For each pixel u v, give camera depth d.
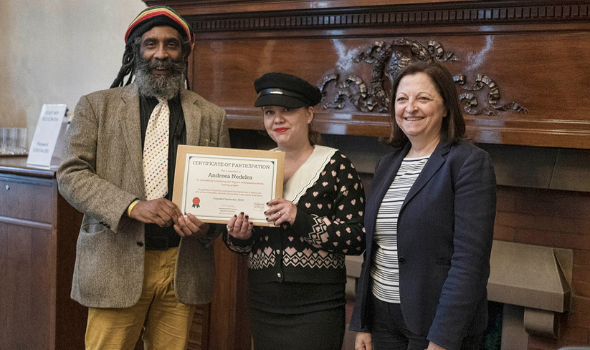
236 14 2.55
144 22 1.79
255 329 1.79
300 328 1.71
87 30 3.38
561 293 2.20
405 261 1.51
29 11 3.57
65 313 2.56
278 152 1.70
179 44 1.85
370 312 1.67
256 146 2.86
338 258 1.76
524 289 2.26
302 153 1.81
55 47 3.49
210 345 2.90
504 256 2.44
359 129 2.41
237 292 2.82
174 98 1.89
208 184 1.69
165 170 1.79
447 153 1.52
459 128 1.56
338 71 2.48
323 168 1.74
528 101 2.17
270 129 1.75
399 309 1.54
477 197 1.43
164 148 1.81
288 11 2.45
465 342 1.49
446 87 1.53
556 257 2.44
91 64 3.38
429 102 1.52
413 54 2.35
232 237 1.79
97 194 1.70
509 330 2.48
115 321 1.78
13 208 2.63
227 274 2.82
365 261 1.64
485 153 1.48
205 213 1.69
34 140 2.73
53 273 2.50
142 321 1.87
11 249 2.65
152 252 1.81
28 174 2.51
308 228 1.63
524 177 2.37
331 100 2.51
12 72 3.65
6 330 2.70
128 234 1.76
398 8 2.26
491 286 2.32
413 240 1.49
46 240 2.53
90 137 1.78
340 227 1.67
